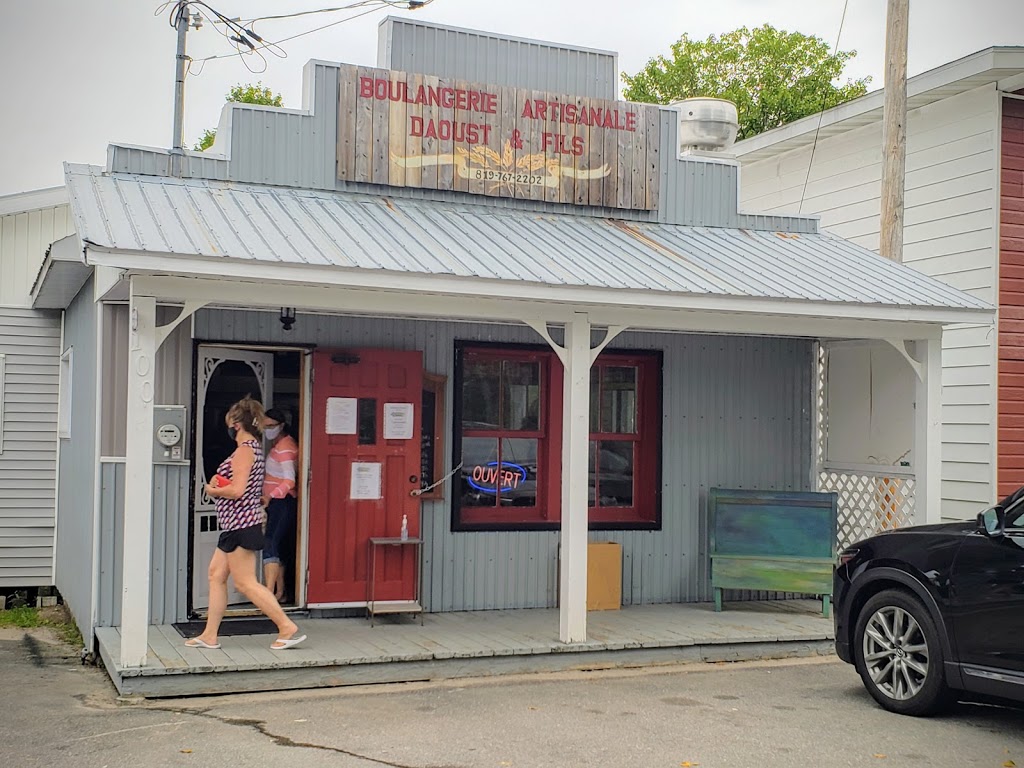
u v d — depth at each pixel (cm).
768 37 3128
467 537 1033
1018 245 1246
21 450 1323
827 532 1048
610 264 916
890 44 1164
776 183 1638
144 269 721
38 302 1262
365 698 768
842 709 754
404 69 1045
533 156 1063
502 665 854
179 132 982
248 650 821
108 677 837
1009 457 1232
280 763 608
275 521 966
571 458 885
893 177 1159
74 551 1116
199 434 952
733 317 942
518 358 1072
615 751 643
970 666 693
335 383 970
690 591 1123
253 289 779
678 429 1121
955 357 1273
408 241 876
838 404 1152
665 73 3181
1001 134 1239
